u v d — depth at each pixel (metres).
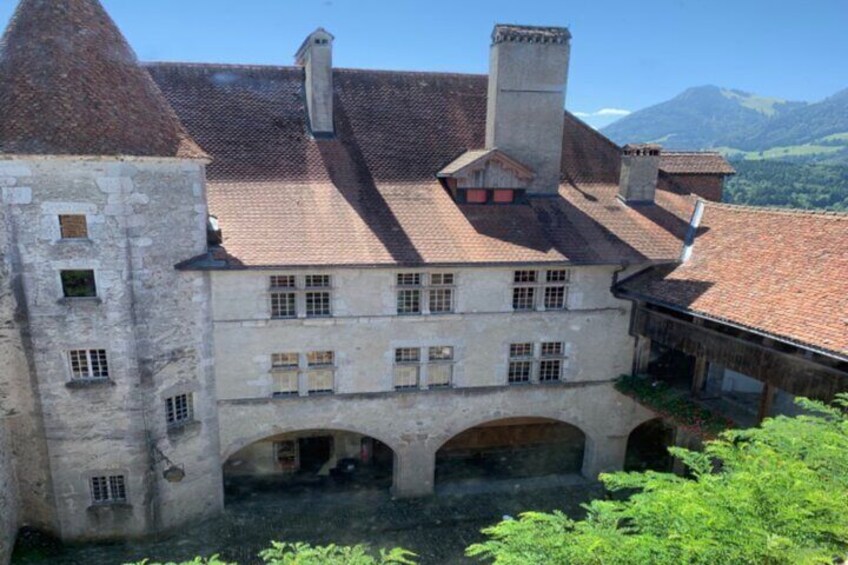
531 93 23.30
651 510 7.92
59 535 18.77
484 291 21.02
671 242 22.92
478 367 21.69
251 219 19.97
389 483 23.56
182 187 17.73
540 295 21.62
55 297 16.89
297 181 21.77
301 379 20.34
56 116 15.91
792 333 15.50
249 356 19.70
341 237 19.91
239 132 22.59
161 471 18.88
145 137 16.95
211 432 19.86
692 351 19.47
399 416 21.47
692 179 28.31
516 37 22.80
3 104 16.02
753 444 10.42
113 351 17.56
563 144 26.36
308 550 9.80
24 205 16.09
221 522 20.53
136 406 18.09
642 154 24.42
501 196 22.97
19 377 17.45
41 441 17.95
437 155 24.12
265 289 19.27
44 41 16.42
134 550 18.89
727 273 19.88
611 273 21.98
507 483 23.81
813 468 8.69
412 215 21.52
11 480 18.06
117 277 17.09
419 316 20.66
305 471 24.22
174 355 18.53
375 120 24.33
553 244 21.47
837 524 7.20
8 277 16.59
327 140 23.23
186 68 23.55
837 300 15.81
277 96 23.97
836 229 18.45
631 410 23.42
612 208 24.30
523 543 8.06
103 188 16.44
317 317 19.89
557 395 22.66
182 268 17.95
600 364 22.75
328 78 23.05
